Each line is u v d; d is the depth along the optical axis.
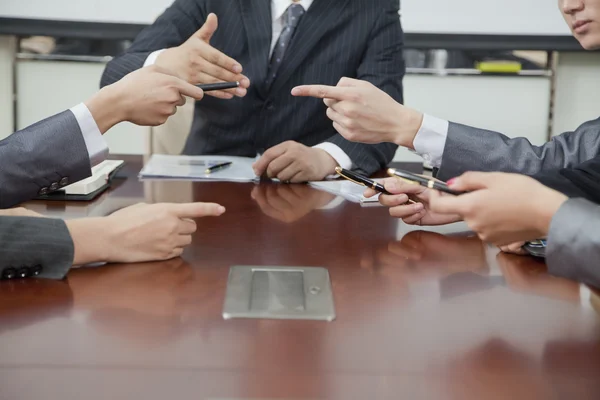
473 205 0.80
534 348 0.69
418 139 1.27
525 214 0.79
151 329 0.72
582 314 0.78
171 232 0.94
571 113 3.50
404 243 1.07
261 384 0.60
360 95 1.24
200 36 1.52
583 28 1.14
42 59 3.33
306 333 0.71
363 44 1.93
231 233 1.10
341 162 1.65
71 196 1.33
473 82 3.44
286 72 1.92
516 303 0.81
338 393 0.59
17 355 0.65
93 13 3.30
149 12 3.31
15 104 3.36
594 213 0.76
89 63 3.35
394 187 1.15
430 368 0.64
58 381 0.60
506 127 3.49
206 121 2.00
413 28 3.39
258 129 1.96
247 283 0.85
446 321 0.75
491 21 3.39
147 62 1.67
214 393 0.59
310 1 1.97
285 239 1.07
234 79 1.50
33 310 0.76
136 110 1.18
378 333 0.72
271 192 1.44
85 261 0.90
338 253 1.00
